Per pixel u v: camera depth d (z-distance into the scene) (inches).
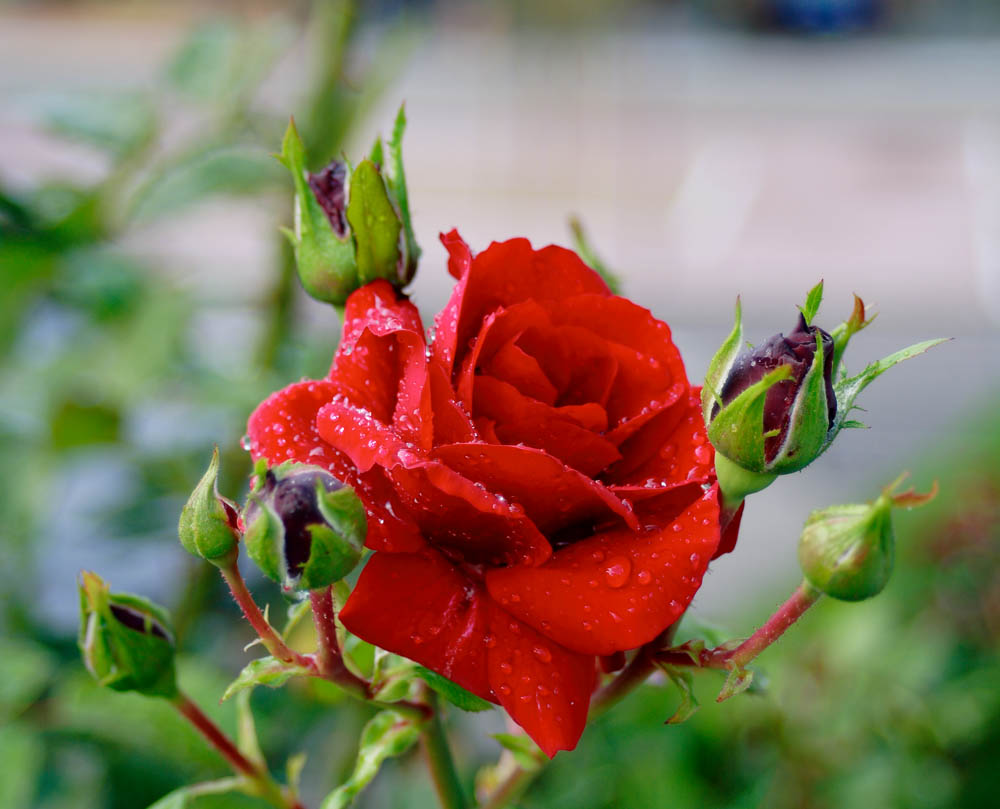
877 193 75.2
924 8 124.9
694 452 10.5
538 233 64.2
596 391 10.7
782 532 38.1
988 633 21.8
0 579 17.2
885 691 19.1
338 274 11.3
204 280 17.7
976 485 24.6
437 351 10.2
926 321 56.0
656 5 123.0
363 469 9.7
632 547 10.1
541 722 9.8
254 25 16.9
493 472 9.9
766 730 18.0
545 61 73.7
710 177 76.5
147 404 16.4
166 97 16.2
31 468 17.3
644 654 10.9
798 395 10.0
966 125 91.7
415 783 15.7
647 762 17.2
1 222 15.6
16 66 83.4
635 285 58.6
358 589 10.0
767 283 59.9
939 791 18.8
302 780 17.0
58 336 17.2
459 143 77.2
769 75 107.1
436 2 100.8
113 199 16.0
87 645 11.7
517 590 10.0
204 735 12.2
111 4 104.3
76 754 14.5
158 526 18.2
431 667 9.9
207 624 17.7
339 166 11.5
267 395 15.8
